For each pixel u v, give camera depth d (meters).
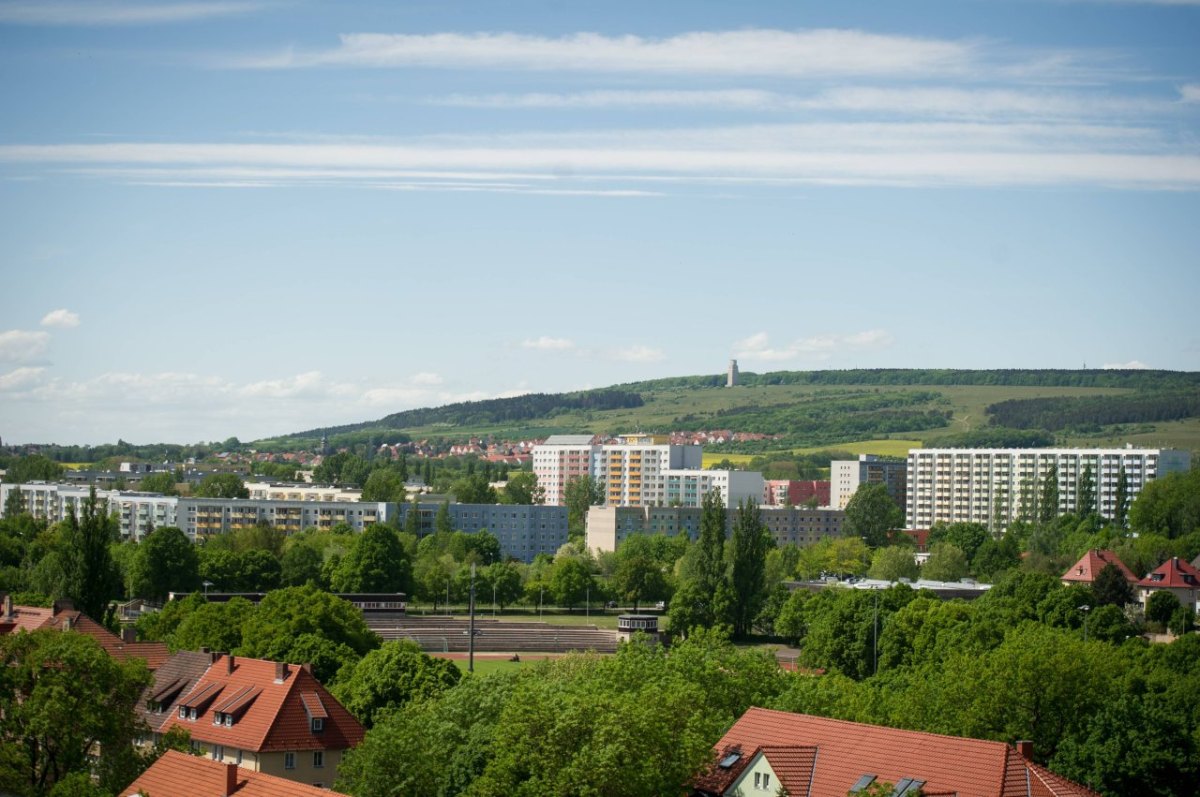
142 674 168.88
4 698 162.38
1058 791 135.25
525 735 148.25
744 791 148.12
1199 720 188.62
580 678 190.00
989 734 182.38
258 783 135.38
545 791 141.12
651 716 149.00
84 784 140.62
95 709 161.12
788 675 198.25
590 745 144.25
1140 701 180.25
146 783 141.62
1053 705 183.88
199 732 186.00
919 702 187.12
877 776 141.88
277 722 180.62
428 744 157.50
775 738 153.50
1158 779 168.00
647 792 141.50
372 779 151.88
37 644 167.38
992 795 133.62
